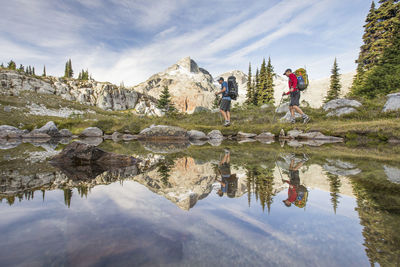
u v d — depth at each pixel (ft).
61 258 1.76
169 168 7.79
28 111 145.07
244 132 43.50
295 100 28.76
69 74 323.37
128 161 9.54
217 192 4.34
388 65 59.36
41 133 53.72
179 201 3.64
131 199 3.73
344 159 10.51
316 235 2.31
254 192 4.32
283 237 2.25
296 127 37.70
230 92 26.84
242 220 2.75
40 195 3.99
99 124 61.52
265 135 39.24
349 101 47.32
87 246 1.96
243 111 69.51
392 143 23.79
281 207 3.33
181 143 27.37
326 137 32.19
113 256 1.78
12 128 54.49
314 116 46.83
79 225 2.49
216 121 61.57
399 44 61.16
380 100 45.65
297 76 28.86
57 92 228.43
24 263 1.65
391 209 3.20
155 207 3.27
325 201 3.65
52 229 2.36
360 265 1.72
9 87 180.96
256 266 1.68
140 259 1.75
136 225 2.51
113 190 4.43
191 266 1.63
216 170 7.28
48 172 6.94
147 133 39.04
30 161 9.93
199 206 3.36
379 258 1.83
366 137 29.25
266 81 119.75
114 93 273.54
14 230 2.33
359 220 2.76
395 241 2.14
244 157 11.56
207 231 2.39
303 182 5.32
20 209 3.11
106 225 2.49
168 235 2.25
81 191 4.33
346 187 4.77
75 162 9.45
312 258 1.82
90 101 254.06
